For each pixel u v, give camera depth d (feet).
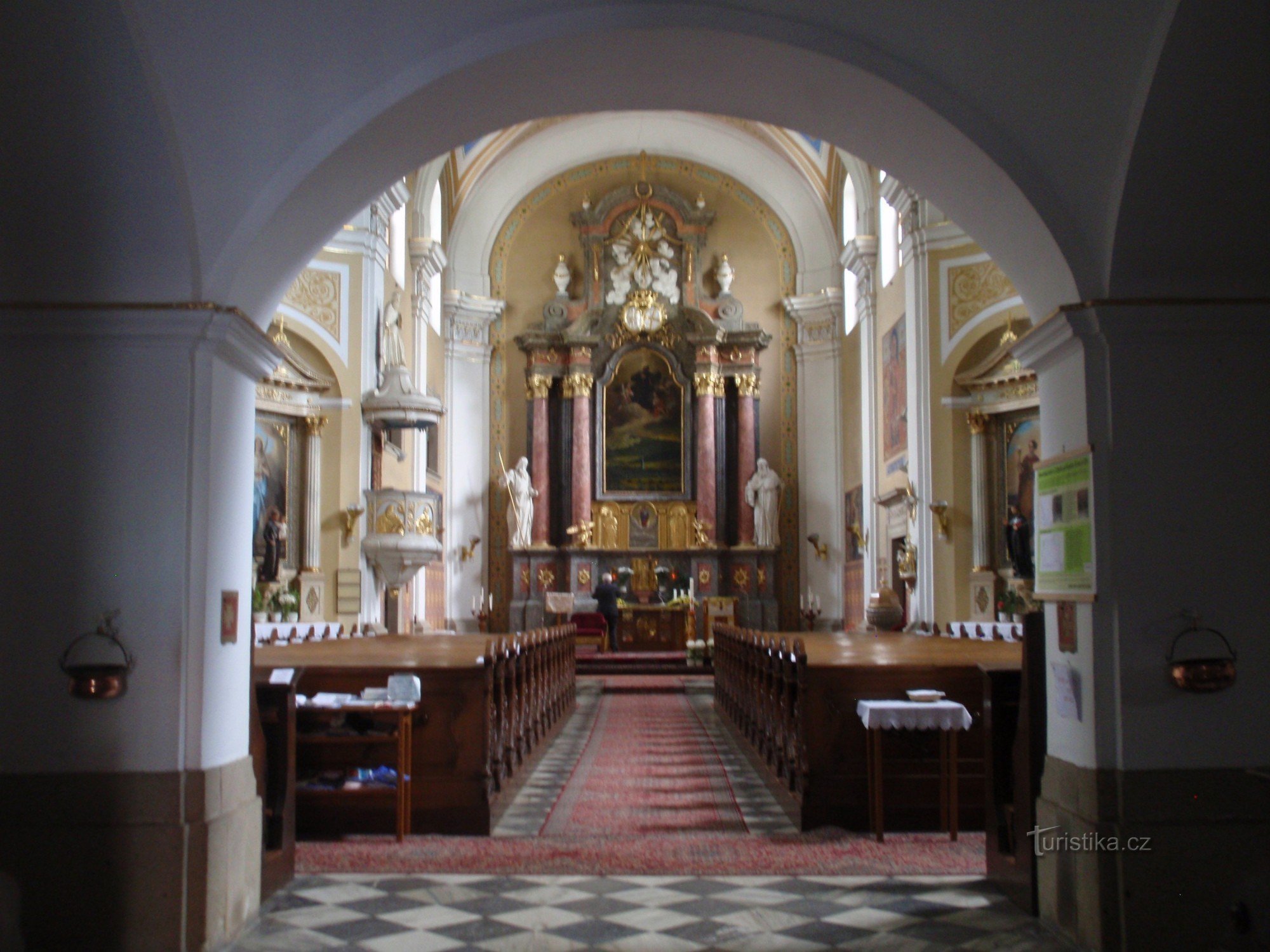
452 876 19.42
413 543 50.62
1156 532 16.28
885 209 58.34
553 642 38.01
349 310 51.11
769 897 18.20
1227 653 16.11
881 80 16.85
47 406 16.26
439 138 18.42
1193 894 15.78
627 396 71.77
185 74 15.87
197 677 16.01
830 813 22.76
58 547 16.11
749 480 70.64
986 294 47.44
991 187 17.42
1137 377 16.47
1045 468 18.06
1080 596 16.47
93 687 15.66
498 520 71.10
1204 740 16.05
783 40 16.80
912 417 49.26
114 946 15.53
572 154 72.84
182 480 16.16
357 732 22.57
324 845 21.59
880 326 59.52
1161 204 16.01
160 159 15.60
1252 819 15.89
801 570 70.95
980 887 18.83
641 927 16.71
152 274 16.29
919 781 22.58
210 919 15.81
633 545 70.69
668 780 28.76
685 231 72.90
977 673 22.99
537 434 71.10
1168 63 14.84
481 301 70.64
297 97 16.34
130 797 15.76
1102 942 15.67
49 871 15.67
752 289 73.05
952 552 47.57
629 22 16.62
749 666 33.14
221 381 16.78
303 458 50.21
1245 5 14.21
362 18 16.15
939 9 16.34
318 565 49.83
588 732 38.81
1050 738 17.53
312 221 17.72
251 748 17.98
